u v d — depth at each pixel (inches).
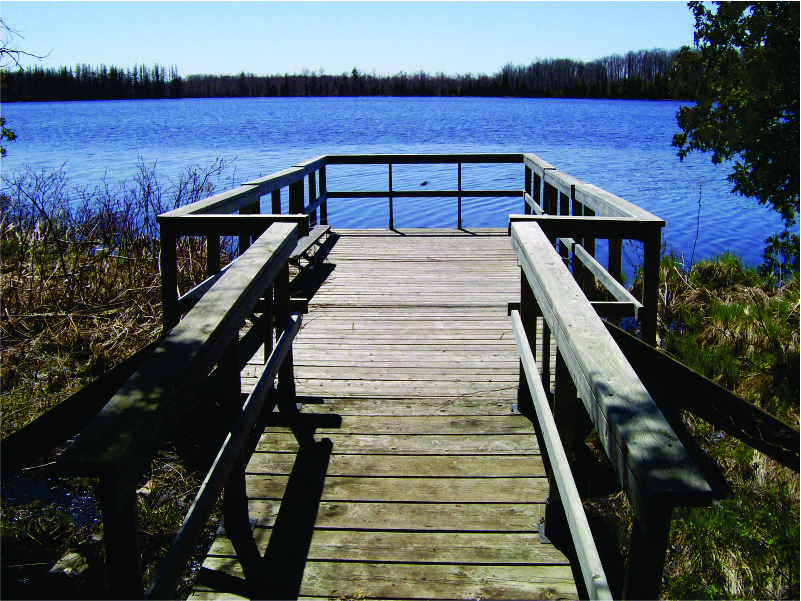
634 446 50.1
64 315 210.5
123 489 53.5
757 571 114.6
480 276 257.6
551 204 275.3
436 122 1834.4
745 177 218.2
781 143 204.5
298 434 135.5
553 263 105.0
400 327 200.8
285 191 634.8
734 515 124.7
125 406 59.7
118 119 2206.0
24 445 92.7
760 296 257.4
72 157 955.3
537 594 91.9
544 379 135.5
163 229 160.9
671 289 272.1
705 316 247.1
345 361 174.2
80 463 51.8
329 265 277.4
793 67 191.8
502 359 174.9
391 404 148.8
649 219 150.3
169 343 73.8
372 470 122.3
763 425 115.7
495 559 98.7
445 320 207.2
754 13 196.9
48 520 128.1
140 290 225.5
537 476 120.1
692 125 215.9
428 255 293.0
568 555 99.4
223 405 98.5
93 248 280.4
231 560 98.7
